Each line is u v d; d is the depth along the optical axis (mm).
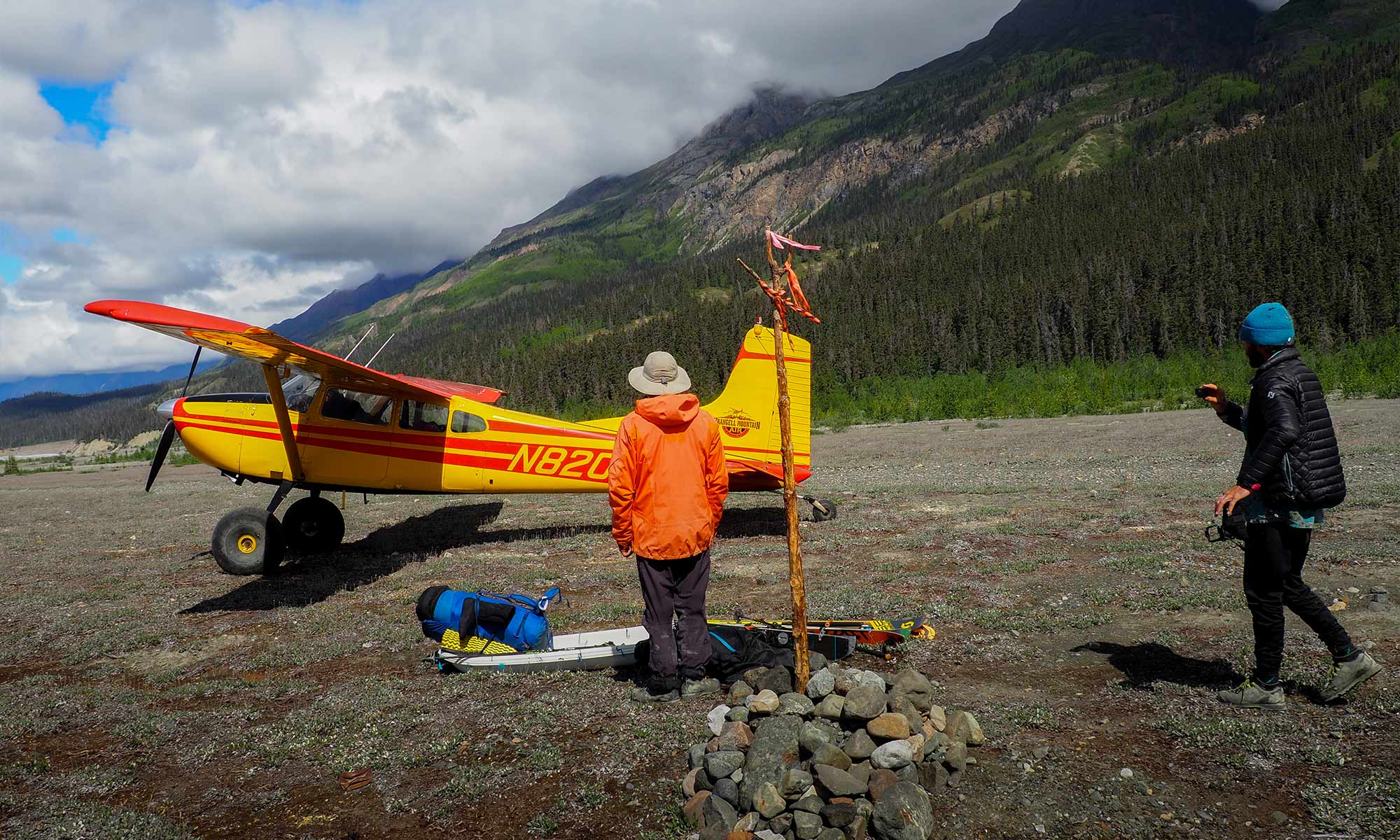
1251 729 2893
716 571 6508
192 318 6484
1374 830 2227
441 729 3574
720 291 180125
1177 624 4281
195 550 9250
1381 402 19359
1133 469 11586
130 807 3018
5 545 10273
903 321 100312
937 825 2445
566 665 4250
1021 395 33375
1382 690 3121
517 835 2645
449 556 8117
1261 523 3014
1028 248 143875
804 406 8773
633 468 3572
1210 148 193625
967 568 6070
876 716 2783
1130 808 2471
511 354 154000
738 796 2631
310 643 5168
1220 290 79750
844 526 8445
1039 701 3361
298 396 8664
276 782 3174
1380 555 5266
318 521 8766
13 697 4379
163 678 4676
